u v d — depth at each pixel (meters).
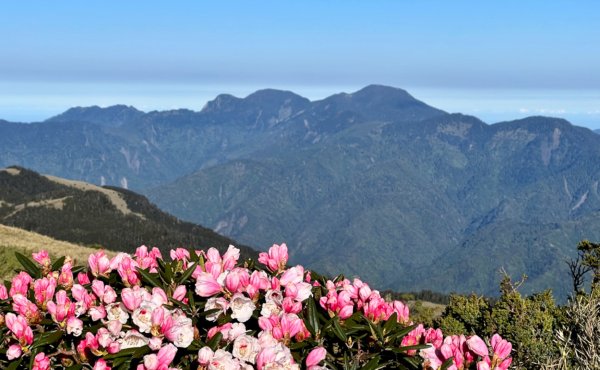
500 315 9.79
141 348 3.47
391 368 3.76
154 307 3.65
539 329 9.52
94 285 4.08
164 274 4.21
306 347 3.72
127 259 4.32
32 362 3.52
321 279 4.85
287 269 4.50
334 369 3.60
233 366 3.41
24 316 3.82
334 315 4.04
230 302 3.81
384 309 4.17
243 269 4.47
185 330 3.52
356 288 4.55
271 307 3.95
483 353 3.77
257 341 3.58
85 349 3.69
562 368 7.18
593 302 8.54
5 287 4.44
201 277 3.95
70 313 3.84
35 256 4.69
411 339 3.92
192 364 3.61
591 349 7.14
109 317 3.79
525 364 9.10
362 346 3.91
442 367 3.70
